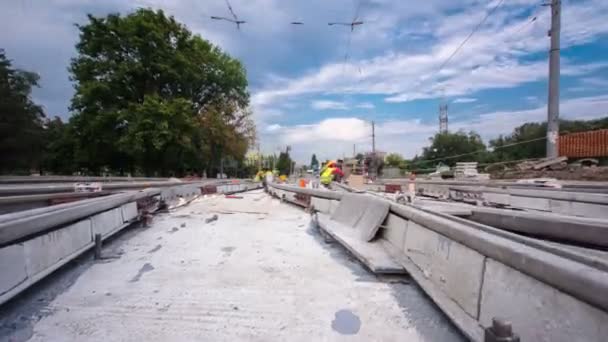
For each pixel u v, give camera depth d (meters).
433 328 2.09
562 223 3.24
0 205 4.12
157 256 3.86
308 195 8.75
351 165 46.03
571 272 1.31
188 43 33.78
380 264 3.05
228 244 4.53
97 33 29.78
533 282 1.56
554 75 12.30
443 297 2.30
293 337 1.99
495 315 1.76
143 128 26.73
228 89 39.81
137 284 2.88
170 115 27.11
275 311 2.35
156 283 2.92
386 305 2.45
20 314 2.26
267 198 13.45
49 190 5.78
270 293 2.69
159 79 31.36
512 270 1.73
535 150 33.72
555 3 11.88
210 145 37.34
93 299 2.54
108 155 32.47
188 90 34.41
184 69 31.50
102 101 29.94
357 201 5.21
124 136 27.11
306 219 7.09
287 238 4.96
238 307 2.41
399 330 2.07
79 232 3.45
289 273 3.23
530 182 9.21
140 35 29.81
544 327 1.44
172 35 32.78
